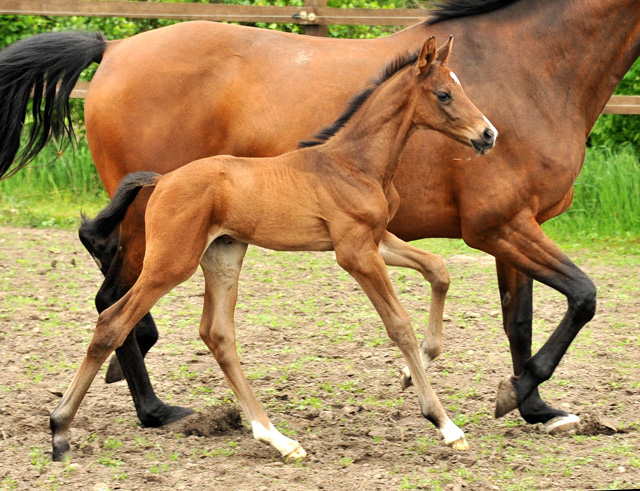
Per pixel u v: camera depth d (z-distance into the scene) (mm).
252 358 7996
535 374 6121
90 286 10266
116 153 6480
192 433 6250
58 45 6668
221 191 5539
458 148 6145
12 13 12023
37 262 11117
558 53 6332
